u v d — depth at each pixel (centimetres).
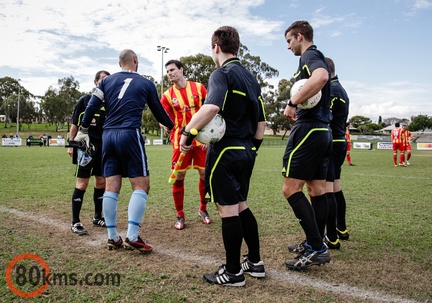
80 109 390
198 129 235
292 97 273
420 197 614
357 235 378
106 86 328
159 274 262
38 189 648
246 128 253
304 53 284
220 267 259
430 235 377
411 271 274
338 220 360
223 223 246
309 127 281
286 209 505
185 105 433
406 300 224
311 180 306
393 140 1334
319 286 246
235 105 244
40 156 1661
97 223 410
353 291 237
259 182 807
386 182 823
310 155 280
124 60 342
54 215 446
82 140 373
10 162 1287
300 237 367
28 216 438
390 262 295
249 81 254
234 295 229
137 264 282
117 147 313
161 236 372
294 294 232
